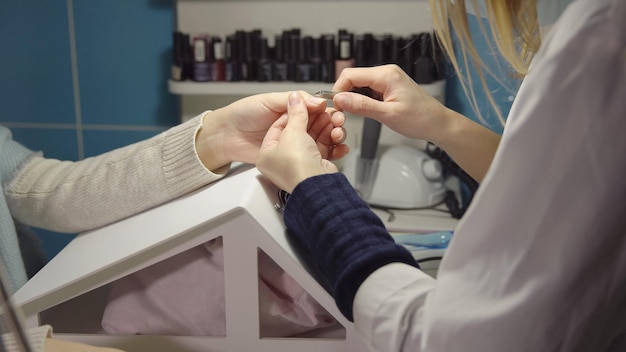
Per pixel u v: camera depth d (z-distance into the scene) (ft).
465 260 1.91
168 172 2.95
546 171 1.77
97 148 5.38
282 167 2.46
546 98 1.76
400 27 5.04
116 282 2.80
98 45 5.21
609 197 1.72
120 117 5.32
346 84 3.07
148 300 2.73
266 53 4.87
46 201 3.15
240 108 2.90
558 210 1.76
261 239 2.46
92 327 2.84
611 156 1.71
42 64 5.25
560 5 2.15
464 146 3.07
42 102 5.31
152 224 2.76
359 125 5.11
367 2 5.02
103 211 3.05
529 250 1.79
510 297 1.82
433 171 4.76
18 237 3.48
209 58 4.94
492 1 2.06
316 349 2.58
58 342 2.39
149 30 5.17
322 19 5.08
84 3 5.15
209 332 2.72
